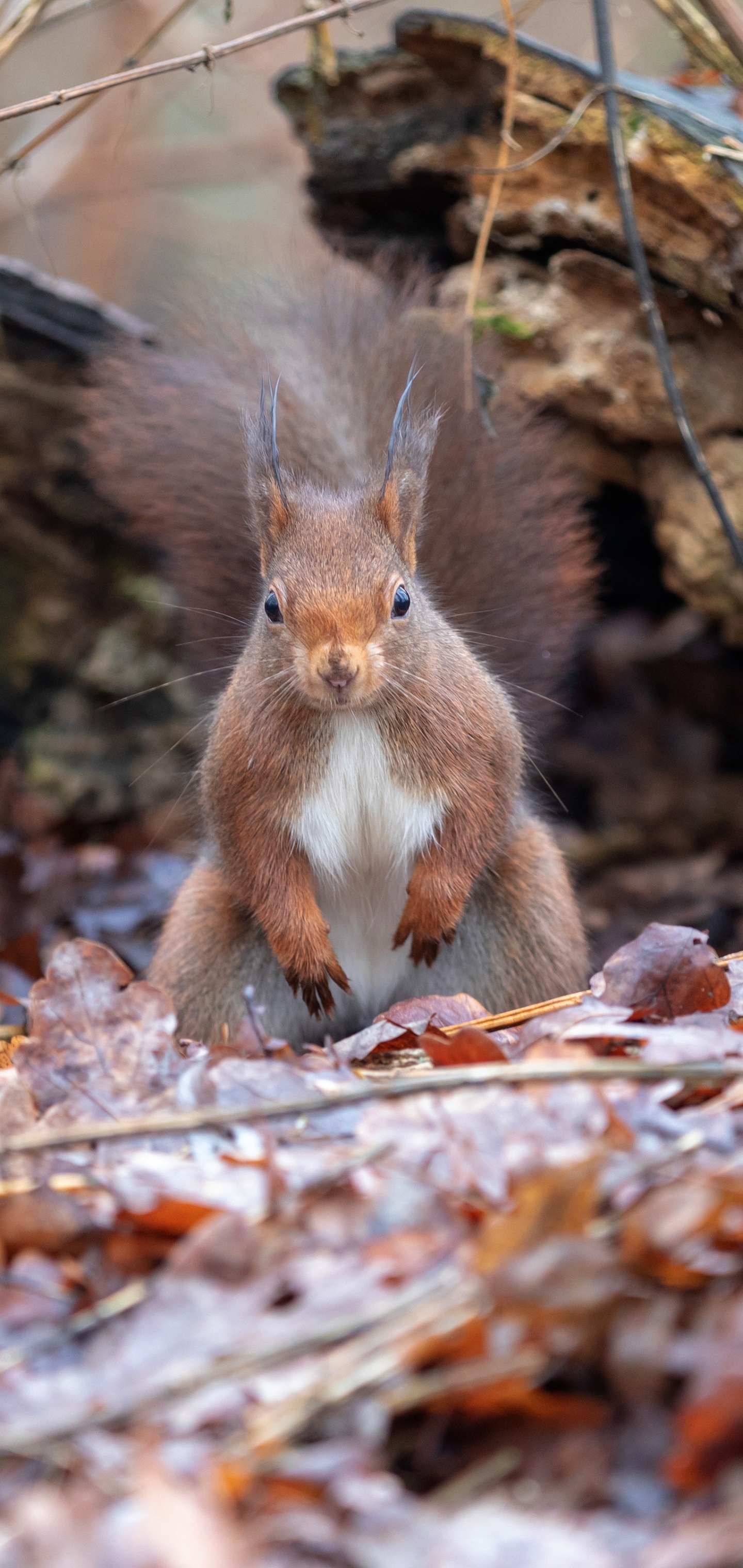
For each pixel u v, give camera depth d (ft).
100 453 35.04
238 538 32.89
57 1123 20.10
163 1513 11.88
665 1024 22.00
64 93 30.35
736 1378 12.30
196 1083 20.24
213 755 26.96
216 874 29.17
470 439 32.65
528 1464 13.21
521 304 36.70
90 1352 14.79
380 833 25.91
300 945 25.96
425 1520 12.34
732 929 40.73
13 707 48.26
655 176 32.89
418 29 35.70
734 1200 14.94
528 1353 13.85
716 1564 11.33
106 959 22.72
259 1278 15.14
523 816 29.71
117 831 45.52
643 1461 12.98
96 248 67.46
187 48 59.36
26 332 43.62
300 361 34.42
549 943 28.58
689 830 45.21
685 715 48.06
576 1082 18.88
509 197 36.40
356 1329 14.05
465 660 26.66
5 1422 13.51
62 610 47.44
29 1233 16.75
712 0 30.48
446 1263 15.02
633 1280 14.52
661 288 34.60
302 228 68.49
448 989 28.73
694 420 35.86
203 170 67.41
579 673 48.01
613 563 45.14
